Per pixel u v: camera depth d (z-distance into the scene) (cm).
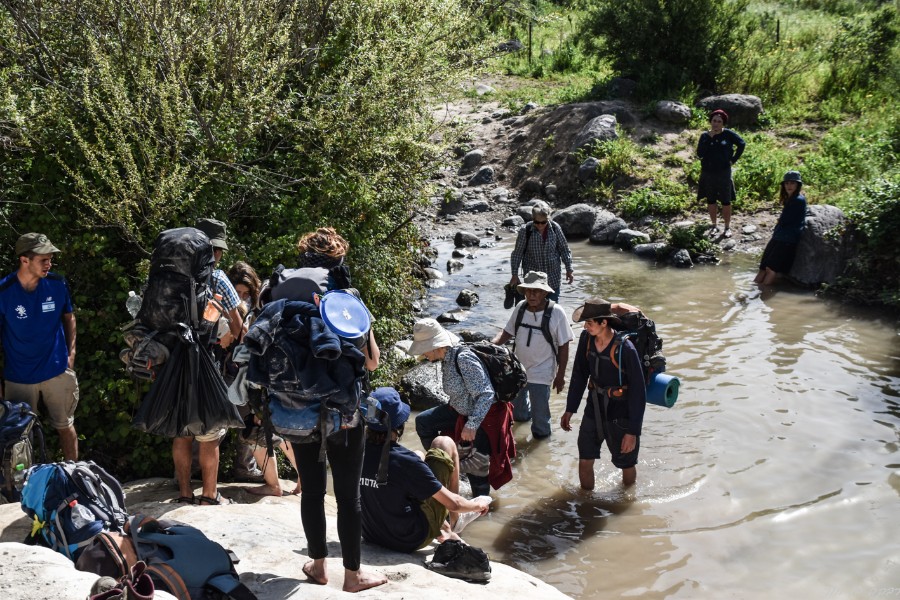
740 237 1448
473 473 650
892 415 790
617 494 677
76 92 709
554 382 778
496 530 632
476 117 2103
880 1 2619
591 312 645
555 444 778
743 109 1820
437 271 1362
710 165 1442
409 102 909
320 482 410
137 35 768
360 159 846
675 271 1342
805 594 533
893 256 1166
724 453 730
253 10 821
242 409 577
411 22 952
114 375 665
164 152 697
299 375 371
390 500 498
